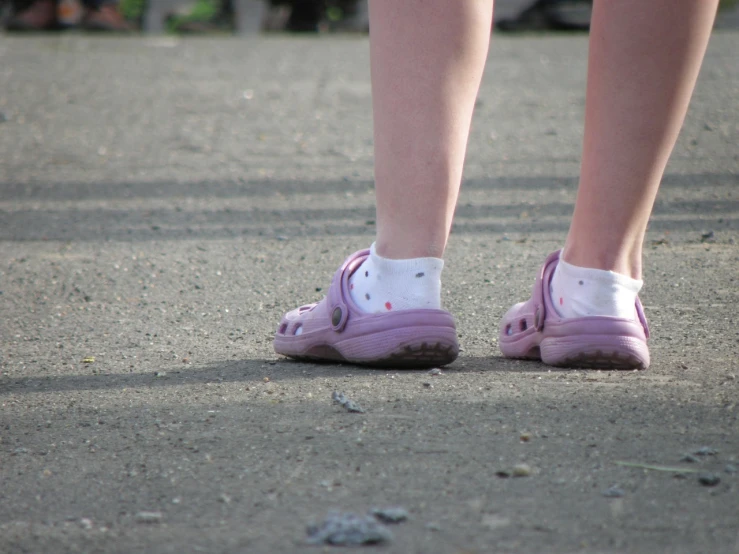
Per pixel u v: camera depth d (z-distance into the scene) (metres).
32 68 25.89
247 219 13.34
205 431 5.41
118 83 23.95
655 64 6.08
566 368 6.63
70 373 7.00
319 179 15.74
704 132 18.31
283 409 5.77
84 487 4.62
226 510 4.25
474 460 4.75
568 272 6.58
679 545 3.78
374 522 3.95
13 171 16.39
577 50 27.95
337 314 6.75
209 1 40.78
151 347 7.80
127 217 13.52
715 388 5.97
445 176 6.44
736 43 28.27
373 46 6.41
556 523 4.00
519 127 19.17
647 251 11.09
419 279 6.55
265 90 23.03
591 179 6.40
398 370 6.69
